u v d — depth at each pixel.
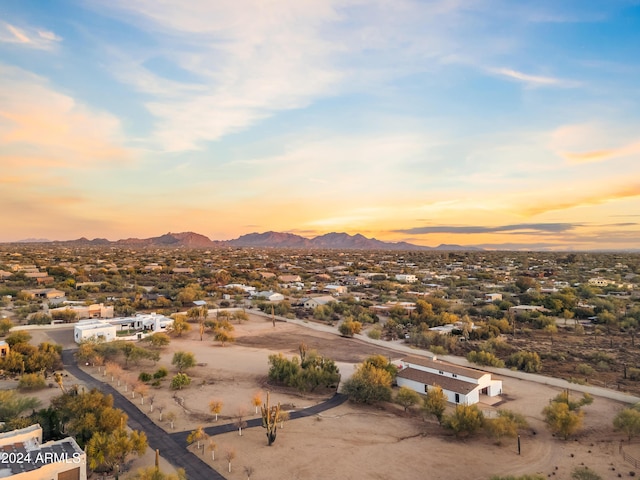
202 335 106.38
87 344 81.62
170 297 157.75
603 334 108.44
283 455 45.12
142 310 135.38
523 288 184.62
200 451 45.34
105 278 199.12
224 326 111.00
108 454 39.84
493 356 81.06
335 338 106.50
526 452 47.06
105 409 46.09
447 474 41.97
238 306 149.12
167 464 42.19
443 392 64.06
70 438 40.47
